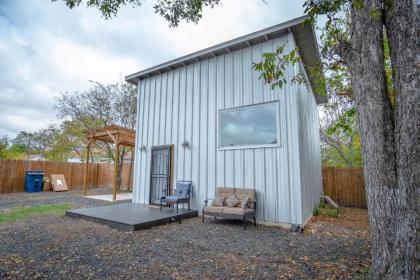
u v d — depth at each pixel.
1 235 4.53
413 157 2.14
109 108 16.08
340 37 3.39
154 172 8.26
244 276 2.89
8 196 10.64
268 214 5.77
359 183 9.63
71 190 13.82
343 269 3.10
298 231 5.20
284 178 5.66
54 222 5.72
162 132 8.18
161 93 8.45
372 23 2.55
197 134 7.30
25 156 23.16
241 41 6.53
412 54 2.23
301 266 3.21
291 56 3.87
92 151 19.02
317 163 9.64
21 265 3.14
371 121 2.47
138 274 2.92
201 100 7.38
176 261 3.37
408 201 2.15
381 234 2.34
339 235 4.90
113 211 6.56
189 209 6.91
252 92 6.44
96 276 2.85
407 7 2.33
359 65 2.61
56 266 3.12
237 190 6.16
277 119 5.92
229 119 6.75
